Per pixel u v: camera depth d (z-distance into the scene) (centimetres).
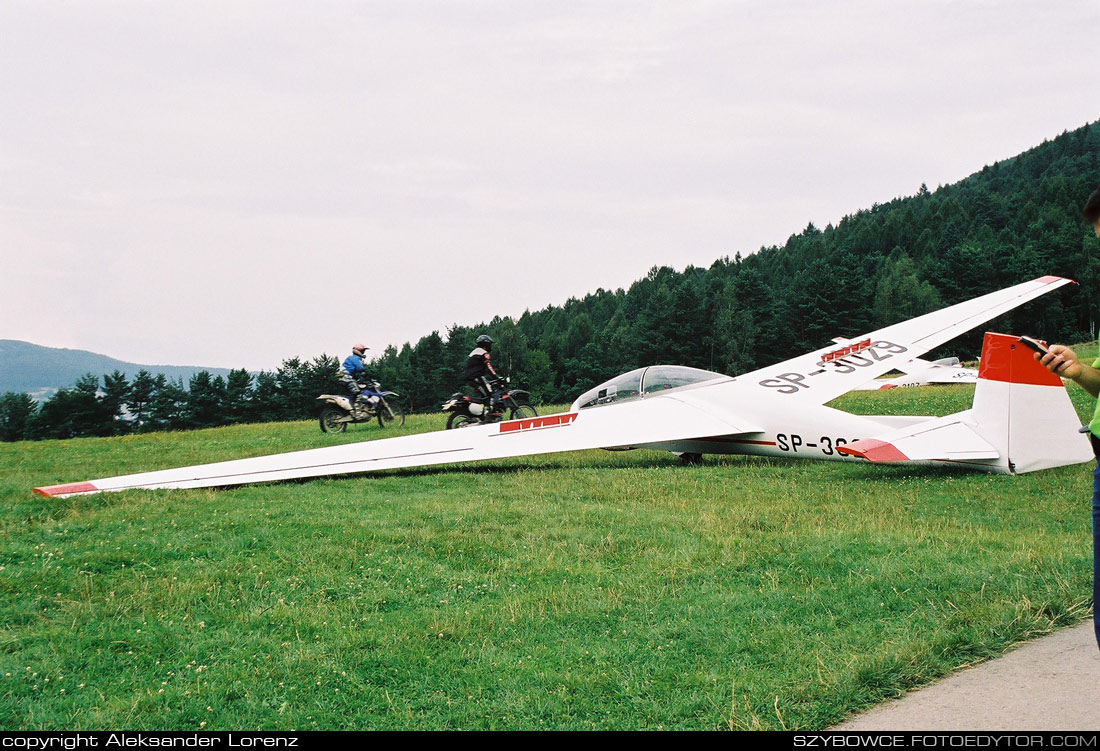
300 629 555
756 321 11362
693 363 10925
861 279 11419
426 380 11506
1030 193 18050
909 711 405
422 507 939
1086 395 1856
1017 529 776
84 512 956
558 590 613
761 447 1283
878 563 643
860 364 1452
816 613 546
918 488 993
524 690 451
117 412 11988
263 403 11181
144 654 518
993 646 472
